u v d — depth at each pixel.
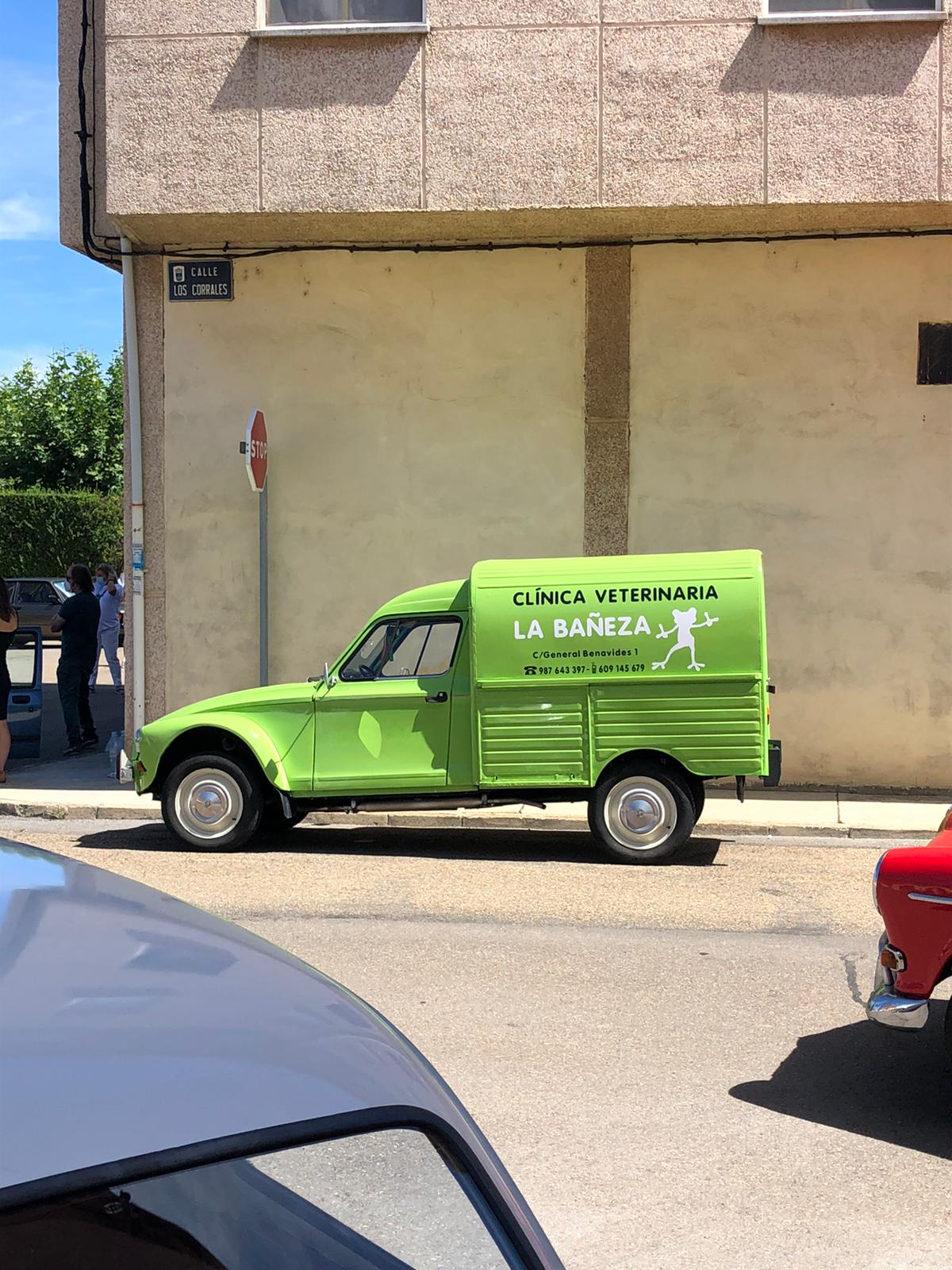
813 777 12.20
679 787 9.05
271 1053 1.76
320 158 11.29
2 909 2.14
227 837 9.39
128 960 1.97
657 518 12.24
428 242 12.26
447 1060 5.21
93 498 41.59
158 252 12.39
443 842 9.98
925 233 11.80
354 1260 1.65
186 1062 1.68
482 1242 1.73
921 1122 4.65
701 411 12.15
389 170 11.26
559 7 11.06
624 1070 5.12
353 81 11.23
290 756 9.26
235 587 12.57
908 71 10.85
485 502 12.38
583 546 12.32
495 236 12.09
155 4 11.34
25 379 49.25
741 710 8.90
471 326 12.29
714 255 12.05
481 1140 1.90
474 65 11.15
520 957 6.69
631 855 9.12
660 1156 4.32
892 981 4.56
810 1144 4.44
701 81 11.00
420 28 11.12
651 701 8.95
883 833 10.27
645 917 7.59
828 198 10.97
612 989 6.19
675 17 10.98
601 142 11.09
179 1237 1.52
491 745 9.05
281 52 11.27
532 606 9.00
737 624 8.88
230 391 12.48
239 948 2.16
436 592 9.28
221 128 11.34
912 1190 4.10
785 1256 3.67
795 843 10.07
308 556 12.53
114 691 22.42
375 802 9.32
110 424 48.31
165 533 12.62
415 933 7.12
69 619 14.49
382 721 9.20
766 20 10.88
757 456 12.12
